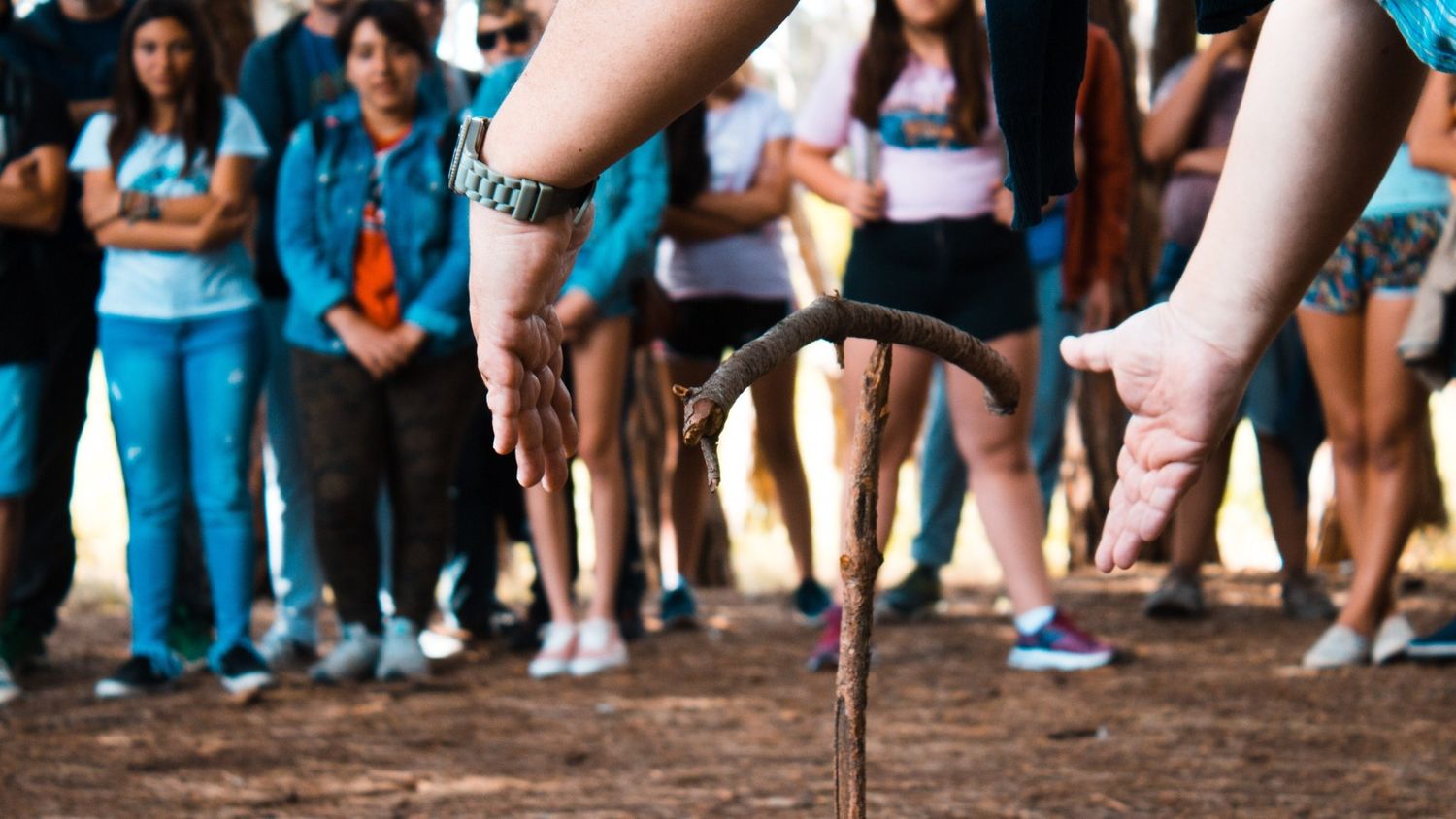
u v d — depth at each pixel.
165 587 5.05
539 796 3.63
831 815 3.40
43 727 4.50
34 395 4.91
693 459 6.38
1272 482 6.23
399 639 5.16
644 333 5.44
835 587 7.50
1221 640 5.64
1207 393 1.80
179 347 4.98
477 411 5.89
